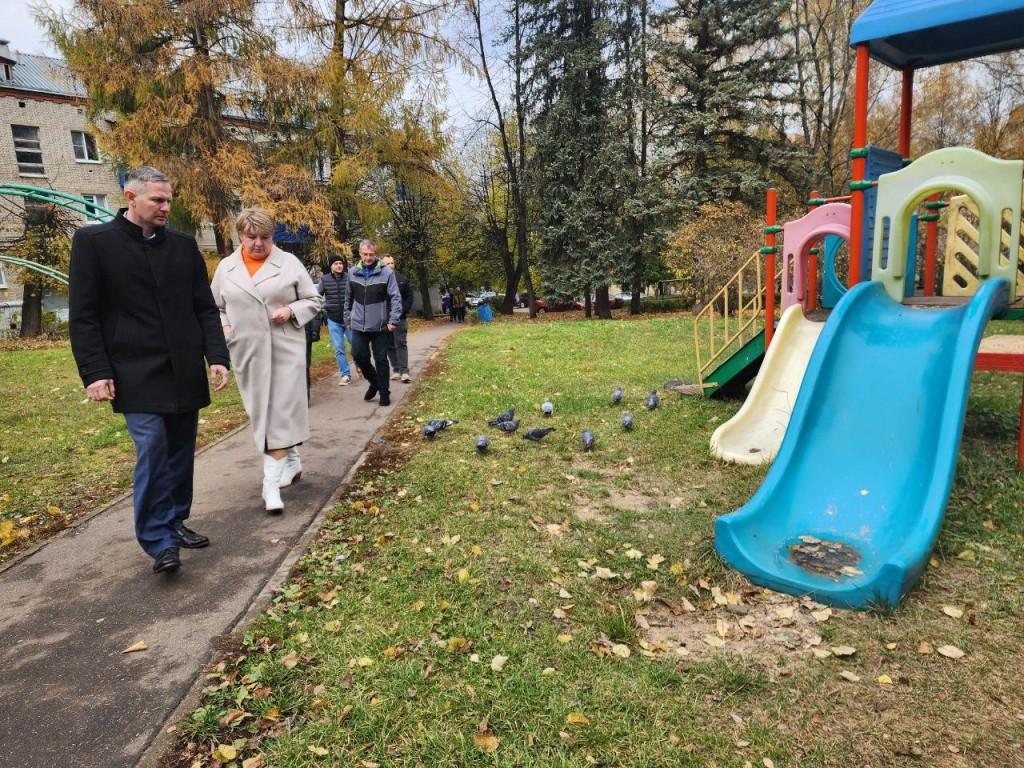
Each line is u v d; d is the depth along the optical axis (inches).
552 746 82.9
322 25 732.0
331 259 355.6
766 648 104.3
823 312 276.7
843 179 1011.9
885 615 111.0
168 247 131.9
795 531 136.8
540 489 179.0
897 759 79.7
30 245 782.5
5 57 1037.2
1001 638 103.6
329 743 84.1
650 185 916.6
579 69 922.1
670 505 165.2
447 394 314.3
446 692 93.0
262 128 750.5
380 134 814.5
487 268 1457.9
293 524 159.3
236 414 296.2
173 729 87.9
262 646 106.7
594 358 427.2
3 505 180.9
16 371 451.8
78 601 124.0
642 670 97.7
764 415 221.6
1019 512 149.7
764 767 78.8
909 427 147.5
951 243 267.6
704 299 826.8
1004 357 183.2
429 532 151.4
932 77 960.9
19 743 85.8
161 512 130.3
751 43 863.7
